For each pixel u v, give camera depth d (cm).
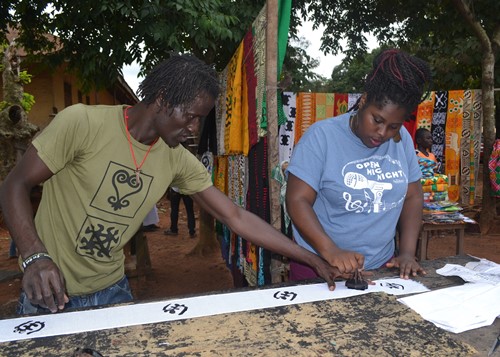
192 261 490
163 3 429
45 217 145
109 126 135
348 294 132
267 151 223
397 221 169
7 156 652
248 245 292
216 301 128
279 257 230
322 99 444
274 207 215
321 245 142
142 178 141
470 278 142
